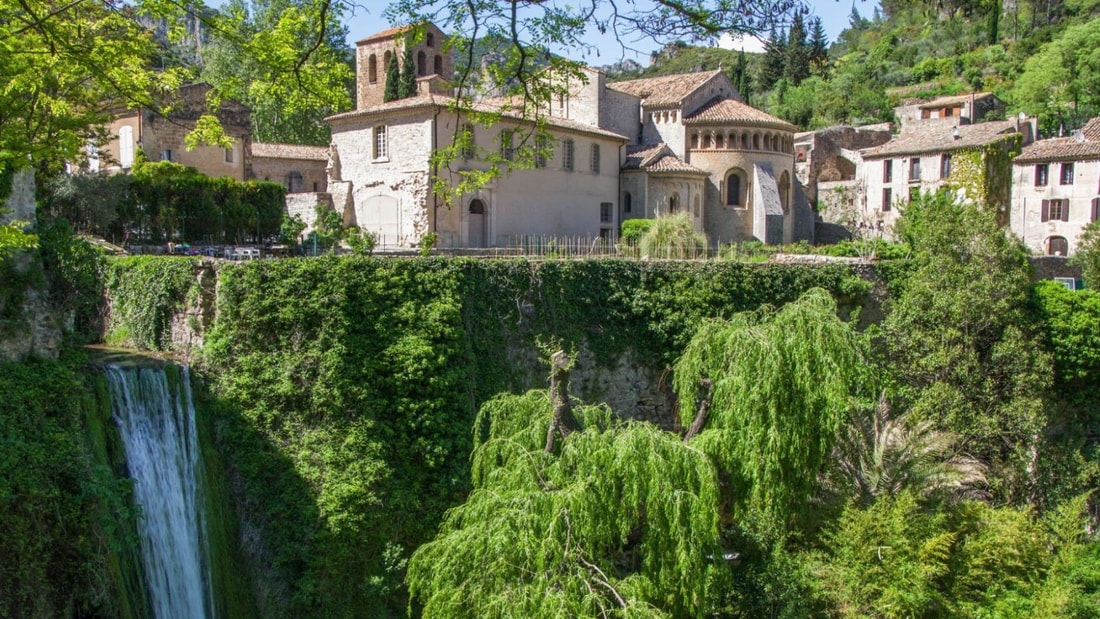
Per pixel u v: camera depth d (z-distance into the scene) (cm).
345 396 2228
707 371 1953
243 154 5150
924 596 1898
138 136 4503
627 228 4962
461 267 2561
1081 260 4306
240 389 2231
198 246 3284
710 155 5647
